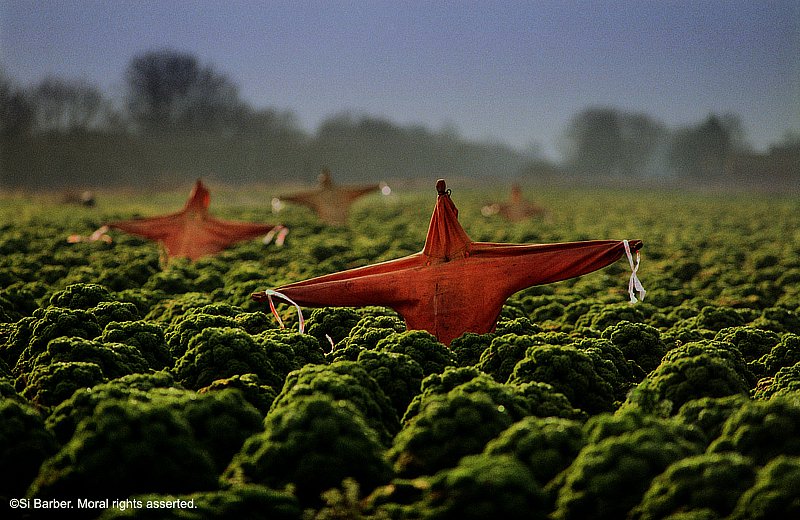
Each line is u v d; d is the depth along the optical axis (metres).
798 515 10.69
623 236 54.47
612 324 23.44
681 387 15.17
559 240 51.69
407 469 13.05
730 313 25.06
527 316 26.08
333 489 12.28
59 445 13.77
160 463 12.47
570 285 33.28
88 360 16.77
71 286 22.62
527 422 12.90
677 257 43.00
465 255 19.84
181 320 21.50
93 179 159.88
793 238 55.38
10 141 157.62
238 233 35.00
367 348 18.77
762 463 12.29
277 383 17.28
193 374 17.23
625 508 11.57
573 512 11.65
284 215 65.62
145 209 79.56
